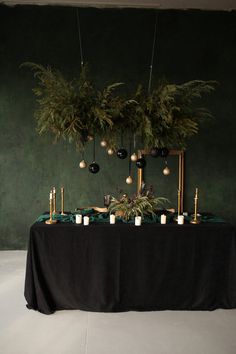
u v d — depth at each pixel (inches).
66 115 123.0
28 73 178.5
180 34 181.8
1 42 177.2
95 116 125.5
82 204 185.0
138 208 127.7
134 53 180.9
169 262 119.8
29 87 179.0
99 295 118.6
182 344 99.9
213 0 172.1
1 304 124.3
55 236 118.0
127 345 99.0
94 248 118.3
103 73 180.9
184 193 186.9
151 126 129.8
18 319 113.5
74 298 119.4
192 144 185.5
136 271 119.6
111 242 118.4
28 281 117.7
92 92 130.6
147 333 105.7
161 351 96.3
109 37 179.8
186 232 119.4
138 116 131.3
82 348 97.4
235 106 185.3
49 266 118.6
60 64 179.2
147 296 120.6
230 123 185.5
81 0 172.7
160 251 119.6
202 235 119.6
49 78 135.0
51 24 177.8
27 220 184.7
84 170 183.6
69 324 110.6
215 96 184.4
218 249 120.2
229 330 107.8
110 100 130.5
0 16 176.1
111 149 139.9
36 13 177.0
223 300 122.0
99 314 117.6
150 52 181.5
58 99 125.0
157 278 120.1
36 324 110.3
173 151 179.3
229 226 121.1
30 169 182.5
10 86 178.7
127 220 127.7
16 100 179.3
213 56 183.3
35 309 118.8
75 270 118.9
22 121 180.4
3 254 178.9
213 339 102.7
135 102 129.3
